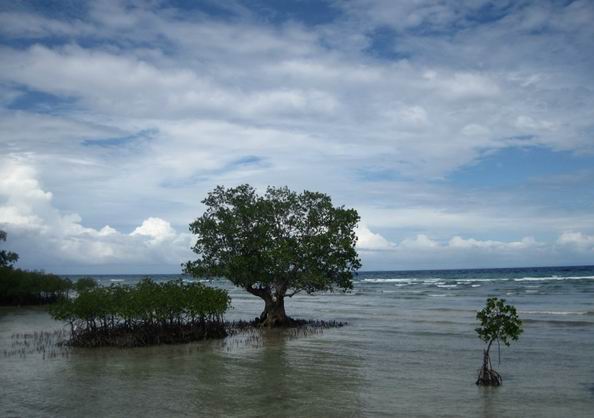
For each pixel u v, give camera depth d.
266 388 18.09
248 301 72.31
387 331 33.41
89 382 19.06
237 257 34.53
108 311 27.70
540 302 53.00
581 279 102.06
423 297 67.94
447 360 23.27
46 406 15.97
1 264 68.12
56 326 37.59
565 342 27.67
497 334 18.62
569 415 14.72
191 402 16.31
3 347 27.41
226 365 22.20
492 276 139.88
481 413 14.95
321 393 17.38
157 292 28.73
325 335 31.72
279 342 28.83
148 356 24.41
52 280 61.38
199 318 30.62
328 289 37.25
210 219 36.16
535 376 19.78
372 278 161.88
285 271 35.41
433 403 16.03
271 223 36.25
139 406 15.88
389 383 18.78
